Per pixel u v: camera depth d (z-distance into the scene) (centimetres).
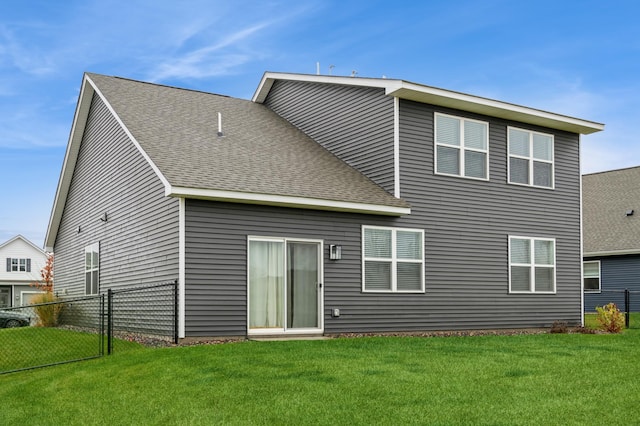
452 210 1686
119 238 1661
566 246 1944
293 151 1689
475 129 1753
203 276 1317
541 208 1886
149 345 1288
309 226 1470
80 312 1952
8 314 2669
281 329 1423
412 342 1301
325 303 1479
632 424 711
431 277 1642
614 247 2744
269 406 785
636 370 999
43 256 5172
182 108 1795
